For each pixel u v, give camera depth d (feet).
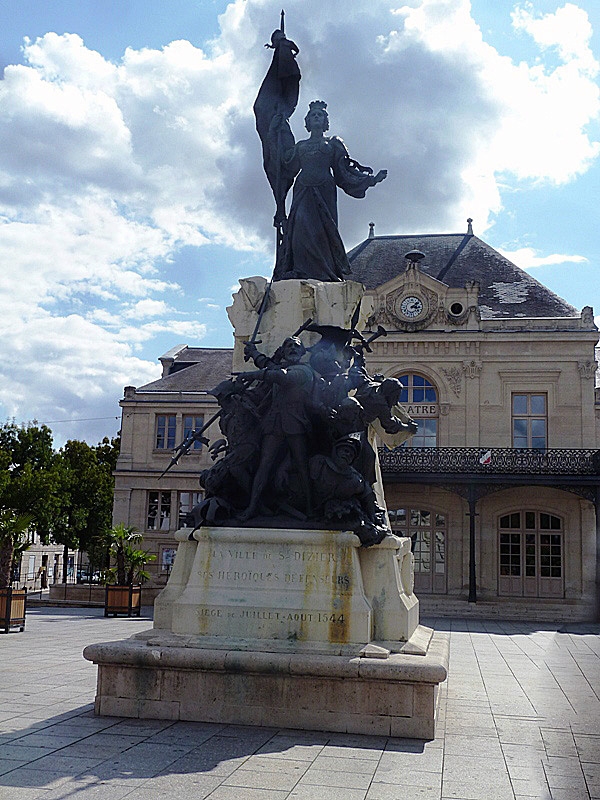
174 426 140.56
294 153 34.30
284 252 34.01
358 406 25.59
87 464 184.85
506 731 23.43
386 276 131.95
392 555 25.18
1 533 77.41
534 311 121.19
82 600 98.73
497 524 111.65
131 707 23.68
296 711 22.50
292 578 24.54
